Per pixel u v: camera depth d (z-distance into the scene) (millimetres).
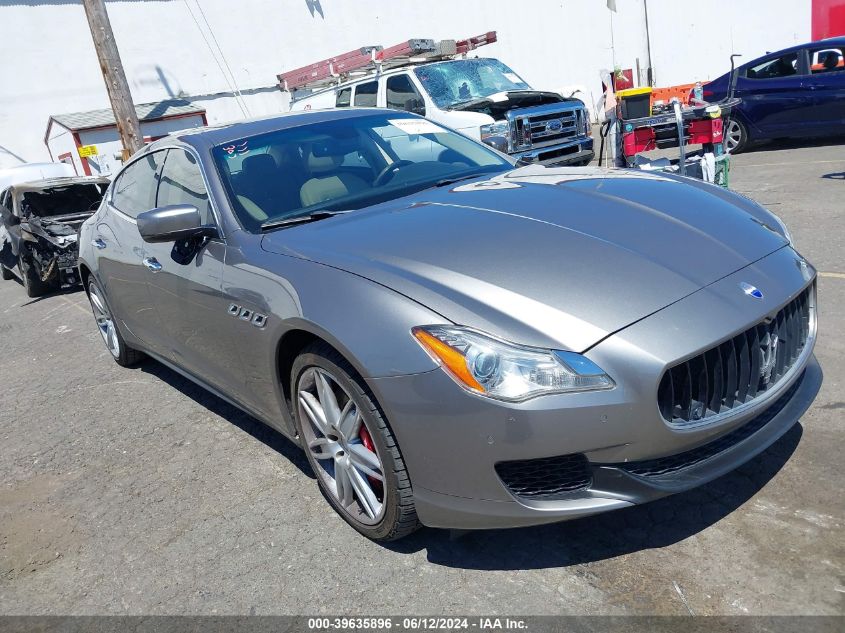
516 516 2264
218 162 3494
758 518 2551
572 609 2264
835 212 6617
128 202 4387
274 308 2752
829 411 3184
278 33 20203
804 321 2760
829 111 10617
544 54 23266
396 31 21812
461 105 9773
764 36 23906
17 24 17219
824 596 2164
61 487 3645
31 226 9070
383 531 2637
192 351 3662
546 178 3389
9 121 17312
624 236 2615
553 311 2248
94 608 2650
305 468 3441
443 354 2229
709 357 2285
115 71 10906
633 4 23391
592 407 2135
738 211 2977
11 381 5594
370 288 2465
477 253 2518
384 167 3668
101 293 4910
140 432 4156
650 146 6363
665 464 2318
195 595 2629
